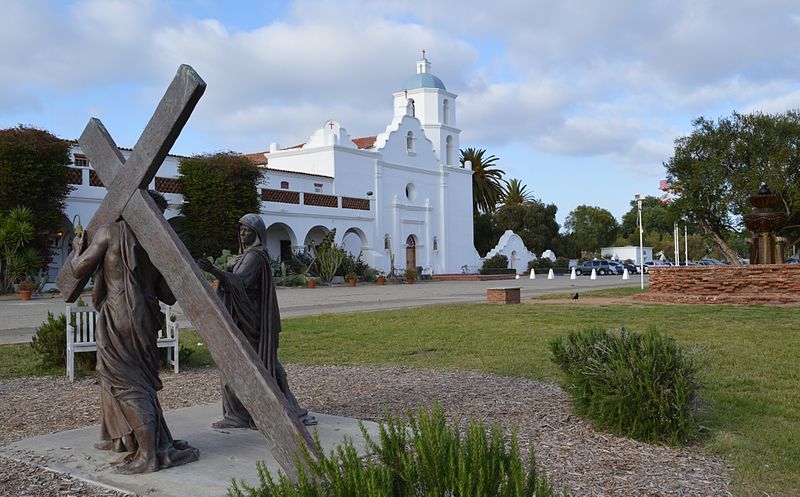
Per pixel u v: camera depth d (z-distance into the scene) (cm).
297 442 373
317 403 752
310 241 4503
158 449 486
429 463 291
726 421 648
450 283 4534
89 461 495
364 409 717
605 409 607
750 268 2053
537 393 785
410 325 1558
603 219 10981
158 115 458
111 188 484
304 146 4825
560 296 2580
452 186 5888
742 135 2942
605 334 680
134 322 481
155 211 461
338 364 1033
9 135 2744
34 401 795
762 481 484
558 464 520
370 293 3161
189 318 430
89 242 494
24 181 2712
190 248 3459
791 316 1597
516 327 1471
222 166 3544
